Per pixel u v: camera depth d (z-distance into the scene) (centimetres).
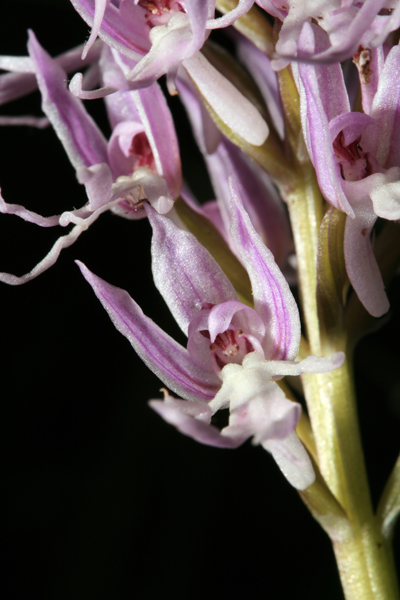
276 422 10
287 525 19
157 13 10
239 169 12
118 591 18
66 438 19
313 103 10
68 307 19
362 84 11
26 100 19
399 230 11
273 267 10
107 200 11
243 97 11
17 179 19
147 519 18
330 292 11
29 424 19
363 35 10
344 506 11
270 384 10
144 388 19
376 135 10
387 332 19
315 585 18
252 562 18
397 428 19
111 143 11
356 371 19
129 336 10
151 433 19
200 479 18
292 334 10
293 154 11
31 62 11
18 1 19
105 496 18
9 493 18
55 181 19
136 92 11
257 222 12
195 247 10
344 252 10
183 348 10
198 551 18
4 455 18
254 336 10
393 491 11
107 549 18
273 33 11
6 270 19
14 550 18
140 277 20
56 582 18
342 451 11
